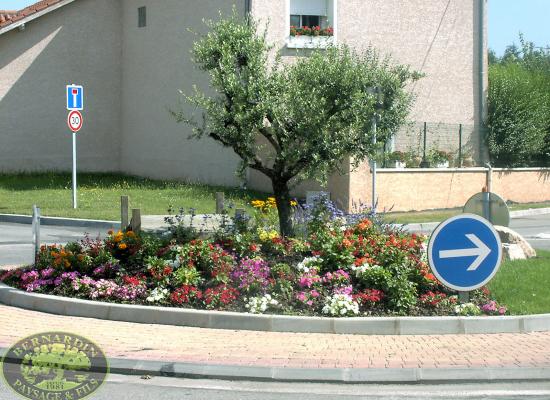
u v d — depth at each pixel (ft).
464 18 88.02
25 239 51.16
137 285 29.71
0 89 87.56
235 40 35.40
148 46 87.40
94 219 59.77
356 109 35.70
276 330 26.61
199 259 30.94
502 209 39.86
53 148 90.63
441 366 22.62
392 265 30.17
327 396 20.80
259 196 72.23
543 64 103.45
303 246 33.55
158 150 86.74
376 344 25.13
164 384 21.67
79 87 65.67
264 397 20.62
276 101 34.35
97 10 91.56
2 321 27.53
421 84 86.02
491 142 86.58
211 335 25.93
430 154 79.71
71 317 28.30
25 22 87.10
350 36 81.51
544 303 29.17
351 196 68.90
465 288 28.09
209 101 35.12
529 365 22.84
